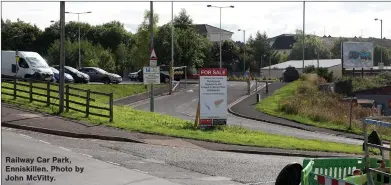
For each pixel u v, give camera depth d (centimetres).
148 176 1217
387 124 722
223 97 2388
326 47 15688
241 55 10594
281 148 1959
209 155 1648
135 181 1148
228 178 1264
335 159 902
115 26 11125
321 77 6425
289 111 3769
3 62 4016
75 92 3844
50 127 1866
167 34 7856
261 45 11388
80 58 7838
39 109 2283
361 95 5031
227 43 10425
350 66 7000
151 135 1942
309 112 3697
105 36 10856
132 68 9194
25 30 10200
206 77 2366
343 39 14688
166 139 1895
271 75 10238
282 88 5438
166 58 7794
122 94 4422
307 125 3375
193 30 8412
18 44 10056
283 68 10031
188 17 8975
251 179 1268
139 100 4175
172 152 1641
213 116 2370
